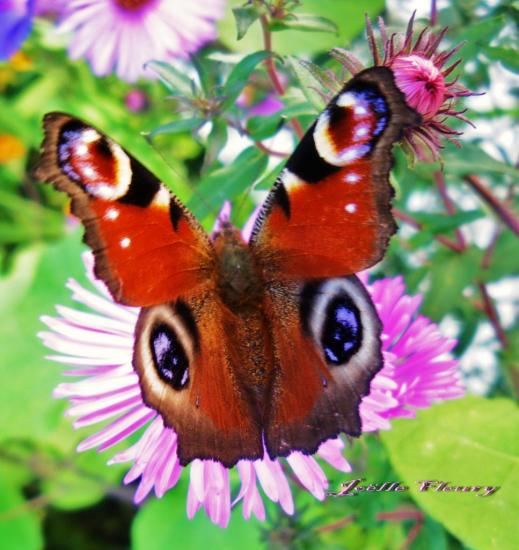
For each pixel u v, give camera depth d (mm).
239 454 170
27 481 280
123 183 167
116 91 284
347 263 170
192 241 176
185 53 232
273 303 175
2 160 307
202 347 174
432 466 193
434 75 170
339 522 208
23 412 274
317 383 170
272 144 199
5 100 295
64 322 188
